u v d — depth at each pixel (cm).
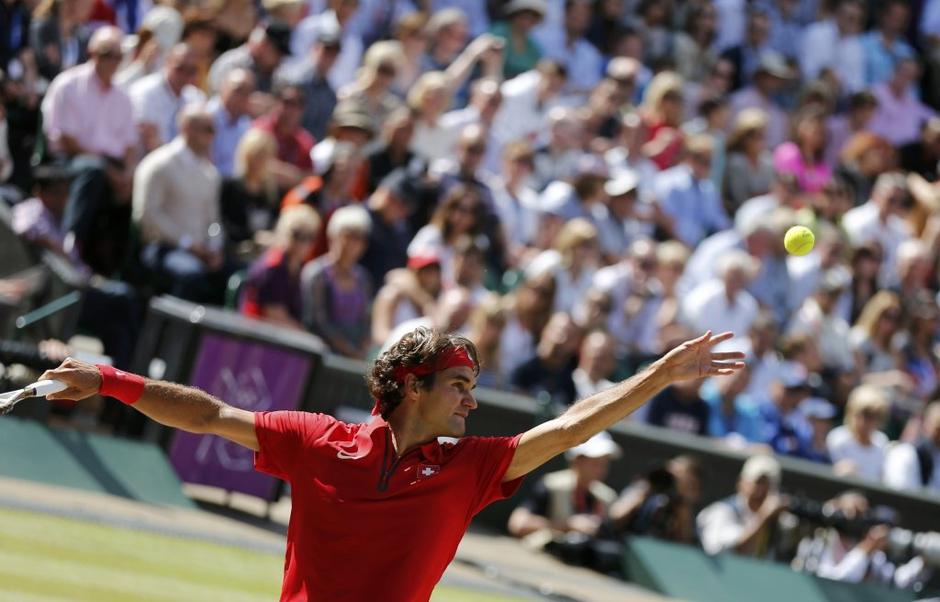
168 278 3838
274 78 4728
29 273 3569
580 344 4188
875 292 5391
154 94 4319
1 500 2917
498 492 1564
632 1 6122
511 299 4262
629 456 4150
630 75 5453
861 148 6019
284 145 4428
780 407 4447
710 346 1530
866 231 5606
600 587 3588
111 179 3941
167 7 4769
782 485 4272
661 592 3666
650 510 3881
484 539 3856
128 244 3959
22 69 4181
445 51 5378
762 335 4534
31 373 3378
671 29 6175
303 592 1530
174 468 3425
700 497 4184
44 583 2448
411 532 1519
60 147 4038
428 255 4047
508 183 4762
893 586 4034
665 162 5378
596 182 4859
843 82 6619
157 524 3080
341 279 3969
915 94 6956
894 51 6738
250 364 3409
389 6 5466
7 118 4159
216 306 3953
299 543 1541
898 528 4238
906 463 4541
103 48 4056
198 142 3962
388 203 4347
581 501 3856
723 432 4381
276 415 1570
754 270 4934
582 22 5794
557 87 5338
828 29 6619
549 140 5147
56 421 3553
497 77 5328
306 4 5247
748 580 3809
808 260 5091
